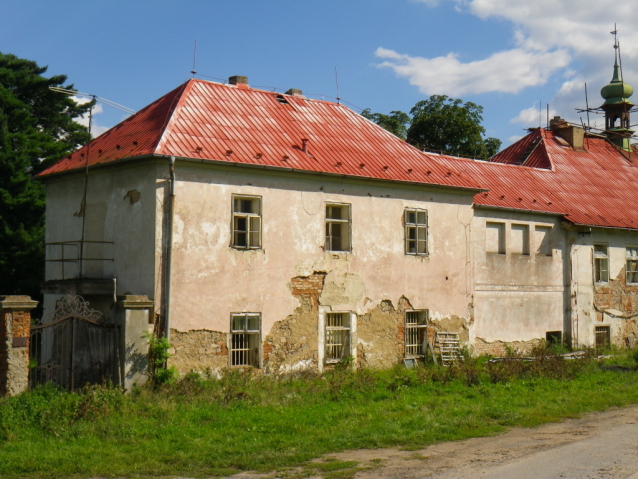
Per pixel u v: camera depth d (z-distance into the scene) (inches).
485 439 488.1
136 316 660.1
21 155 1201.4
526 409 593.6
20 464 414.0
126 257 754.2
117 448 455.2
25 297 562.3
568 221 1112.2
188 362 727.7
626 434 495.2
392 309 892.0
